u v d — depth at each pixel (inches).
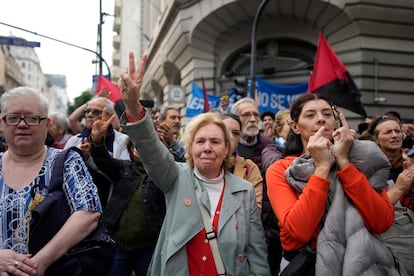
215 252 85.7
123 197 122.2
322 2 425.7
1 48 2018.9
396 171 134.5
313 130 92.0
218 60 519.8
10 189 81.0
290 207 82.4
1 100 83.9
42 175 83.1
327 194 79.4
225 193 91.1
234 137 124.5
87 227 80.2
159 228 117.0
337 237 76.5
